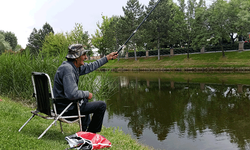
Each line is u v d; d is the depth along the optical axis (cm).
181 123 591
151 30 3122
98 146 229
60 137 266
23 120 339
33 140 220
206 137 484
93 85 526
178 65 2698
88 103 253
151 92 1115
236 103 804
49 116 237
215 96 948
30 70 552
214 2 2466
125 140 351
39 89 241
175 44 3612
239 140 461
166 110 739
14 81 564
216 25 2394
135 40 3566
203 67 2358
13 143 202
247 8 2278
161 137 489
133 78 1889
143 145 416
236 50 2584
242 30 2403
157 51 3506
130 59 3747
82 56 240
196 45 2734
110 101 910
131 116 671
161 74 2236
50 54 568
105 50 4166
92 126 264
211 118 630
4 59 615
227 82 1349
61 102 236
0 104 418
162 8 3088
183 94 1025
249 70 2034
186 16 3105
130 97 994
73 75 230
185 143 451
